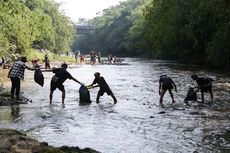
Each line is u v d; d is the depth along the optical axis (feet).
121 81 104.42
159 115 51.49
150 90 82.48
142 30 364.99
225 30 136.87
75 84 92.94
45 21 178.19
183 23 193.88
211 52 144.36
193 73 132.57
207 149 34.27
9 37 150.20
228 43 137.49
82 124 44.91
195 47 183.62
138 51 385.29
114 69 159.33
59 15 349.00
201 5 155.63
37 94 72.28
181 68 165.58
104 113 52.70
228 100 66.28
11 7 113.91
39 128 42.32
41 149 26.07
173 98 64.64
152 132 41.04
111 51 485.97
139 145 35.63
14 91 65.57
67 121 46.52
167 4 197.88
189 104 61.72
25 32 159.22
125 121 47.09
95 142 36.60
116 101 63.31
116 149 34.22
